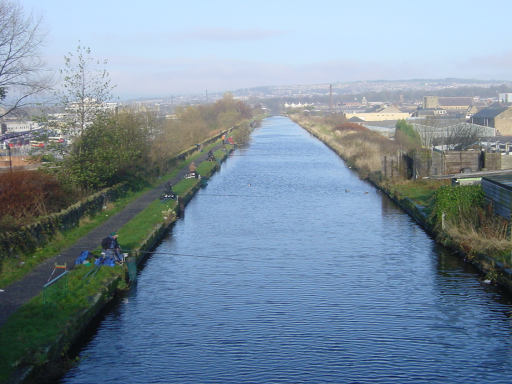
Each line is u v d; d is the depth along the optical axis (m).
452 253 26.75
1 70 32.19
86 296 18.78
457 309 19.89
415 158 45.47
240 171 60.19
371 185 49.44
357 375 15.30
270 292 21.81
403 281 22.97
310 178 54.31
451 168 44.72
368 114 163.62
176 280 23.28
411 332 18.05
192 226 33.53
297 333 18.02
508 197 24.94
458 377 15.20
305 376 15.26
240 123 139.38
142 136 46.97
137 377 15.16
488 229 25.69
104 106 40.78
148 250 27.03
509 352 16.62
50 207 29.17
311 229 32.56
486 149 53.59
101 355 16.41
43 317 16.45
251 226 33.50
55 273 20.62
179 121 91.94
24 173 29.67
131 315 19.45
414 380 15.04
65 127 37.38
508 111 88.25
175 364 15.93
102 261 22.11
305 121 163.75
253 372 15.47
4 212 25.94
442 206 29.06
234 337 17.70
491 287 22.00
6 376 13.13
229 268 24.97
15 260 21.52
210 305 20.44
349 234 31.22
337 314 19.58
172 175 52.03
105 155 36.06
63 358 15.54
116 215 32.69
